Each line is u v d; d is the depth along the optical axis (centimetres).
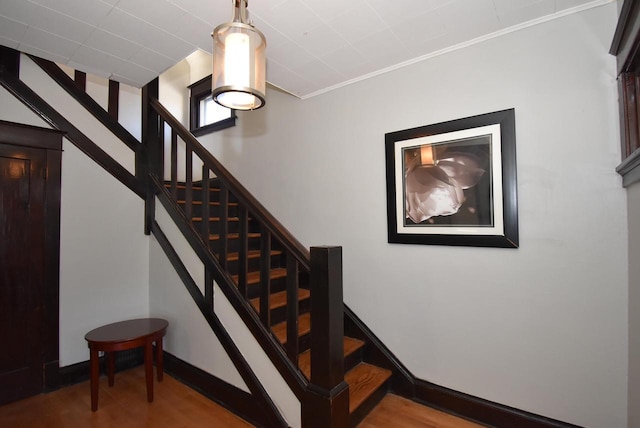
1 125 219
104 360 260
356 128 256
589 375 169
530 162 184
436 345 217
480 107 200
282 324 240
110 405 216
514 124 188
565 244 175
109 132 277
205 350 233
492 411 194
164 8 171
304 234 289
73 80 263
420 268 224
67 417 202
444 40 201
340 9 170
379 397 221
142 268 288
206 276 232
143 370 270
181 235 258
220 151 378
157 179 288
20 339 224
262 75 128
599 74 167
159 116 293
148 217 289
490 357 197
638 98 147
